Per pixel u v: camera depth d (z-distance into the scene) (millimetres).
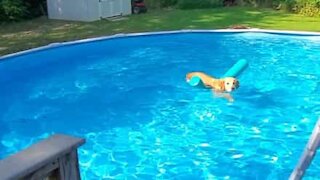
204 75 10211
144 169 6312
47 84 10789
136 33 16078
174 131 7684
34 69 12086
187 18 19766
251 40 15109
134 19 19906
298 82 10383
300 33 15414
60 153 2107
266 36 15617
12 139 7609
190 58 12984
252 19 19031
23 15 20609
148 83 10641
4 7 19156
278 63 12125
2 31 17516
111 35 15867
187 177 6047
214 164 6414
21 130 8000
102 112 8789
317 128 2584
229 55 13195
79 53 13781
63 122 8320
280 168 6250
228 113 8461
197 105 8945
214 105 8922
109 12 20516
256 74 11086
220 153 6762
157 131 7707
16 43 14883
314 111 8516
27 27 18391
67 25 18609
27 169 1925
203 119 8195
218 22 18453
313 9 19578
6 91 10312
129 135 7574
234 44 14602
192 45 14672
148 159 6625
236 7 23422
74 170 2256
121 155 6785
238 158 6582
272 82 10406
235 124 7914
